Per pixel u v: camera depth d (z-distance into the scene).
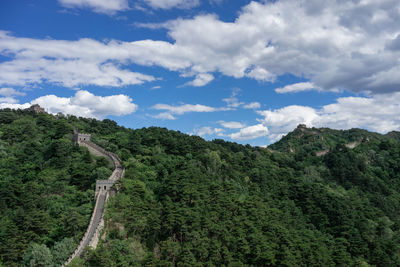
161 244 157.62
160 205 174.75
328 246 190.25
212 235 167.88
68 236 152.50
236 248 164.75
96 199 173.62
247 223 179.50
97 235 148.38
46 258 133.75
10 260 139.62
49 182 191.62
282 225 193.25
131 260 143.75
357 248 192.38
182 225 162.62
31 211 160.00
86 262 135.00
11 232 146.25
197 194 187.38
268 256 160.00
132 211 164.38
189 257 147.75
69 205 175.62
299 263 166.00
